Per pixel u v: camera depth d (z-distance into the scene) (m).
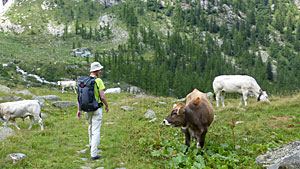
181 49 173.75
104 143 7.84
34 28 180.00
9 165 5.57
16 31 175.50
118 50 158.50
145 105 14.73
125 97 25.33
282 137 8.03
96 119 6.41
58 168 5.57
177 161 5.78
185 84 107.56
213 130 8.96
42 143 7.57
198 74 135.25
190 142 6.92
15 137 7.58
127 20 192.75
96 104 6.23
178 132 8.65
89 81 6.25
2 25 179.62
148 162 6.12
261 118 10.55
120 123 10.81
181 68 149.50
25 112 10.29
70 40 170.00
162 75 112.19
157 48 153.25
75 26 187.00
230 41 194.38
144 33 176.00
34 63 111.19
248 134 8.47
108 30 180.62
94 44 167.25
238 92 13.98
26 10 199.38
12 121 10.41
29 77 93.12
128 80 110.62
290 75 136.62
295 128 8.95
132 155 6.59
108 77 111.94
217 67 144.25
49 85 87.75
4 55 114.31
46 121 11.41
